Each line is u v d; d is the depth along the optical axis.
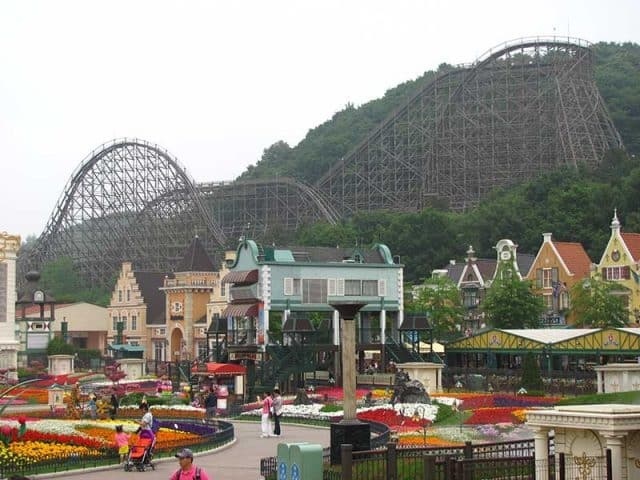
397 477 34.56
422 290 140.62
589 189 186.88
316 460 34.22
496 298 125.56
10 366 125.38
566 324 133.25
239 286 107.88
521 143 195.25
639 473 31.20
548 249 140.12
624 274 128.38
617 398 46.91
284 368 93.50
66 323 161.25
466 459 34.62
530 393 82.19
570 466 32.16
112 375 107.50
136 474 42.16
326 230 193.38
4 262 127.06
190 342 156.75
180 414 72.69
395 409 65.56
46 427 55.78
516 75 194.25
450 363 108.44
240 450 51.34
